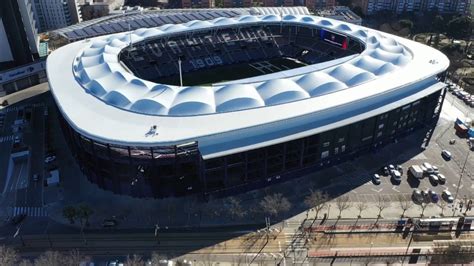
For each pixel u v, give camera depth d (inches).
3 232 4323.3
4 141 5994.1
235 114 4849.9
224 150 4416.8
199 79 7859.3
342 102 5108.3
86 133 4466.0
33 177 5172.2
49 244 4156.0
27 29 7711.6
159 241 4151.1
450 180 5004.9
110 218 4441.4
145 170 4539.9
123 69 6136.8
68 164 5393.7
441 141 5797.2
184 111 4854.8
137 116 4810.5
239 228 4301.2
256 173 4758.9
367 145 5418.3
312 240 4156.0
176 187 4653.1
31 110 6766.7
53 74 6146.7
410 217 4436.5
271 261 3927.2
